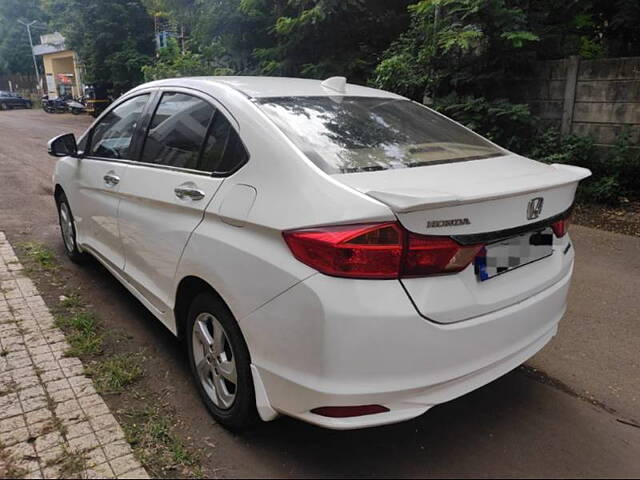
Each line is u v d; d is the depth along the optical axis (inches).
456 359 86.5
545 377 128.9
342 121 111.5
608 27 317.4
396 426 108.3
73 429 102.6
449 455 99.8
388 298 80.8
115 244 148.7
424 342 82.7
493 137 305.4
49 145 170.4
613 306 169.0
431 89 330.6
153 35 940.6
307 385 84.5
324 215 83.5
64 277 184.4
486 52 303.0
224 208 99.8
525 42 294.4
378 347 80.8
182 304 118.2
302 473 94.3
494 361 92.6
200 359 112.2
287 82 129.6
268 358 90.5
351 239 80.6
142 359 131.8
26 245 217.0
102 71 976.9
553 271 106.4
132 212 134.3
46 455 95.4
